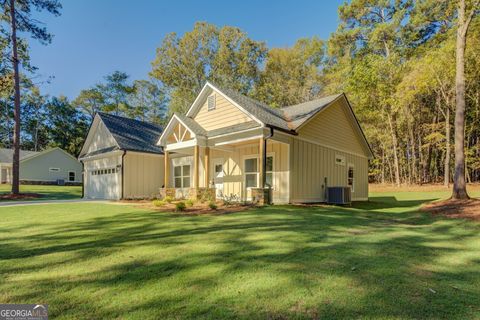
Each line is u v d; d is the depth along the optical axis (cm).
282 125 1116
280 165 1155
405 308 233
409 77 2025
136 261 353
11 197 1498
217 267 330
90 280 294
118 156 1559
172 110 3269
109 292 265
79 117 4512
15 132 1588
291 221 648
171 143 1395
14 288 274
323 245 429
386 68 2273
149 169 1641
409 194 1856
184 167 1593
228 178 1350
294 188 1136
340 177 1449
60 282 289
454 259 368
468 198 938
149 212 820
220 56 3188
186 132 1284
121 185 1513
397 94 2141
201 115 1380
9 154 3195
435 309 232
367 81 2298
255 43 3328
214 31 3238
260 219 674
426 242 462
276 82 3419
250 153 1270
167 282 287
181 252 389
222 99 1277
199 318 217
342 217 753
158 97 4000
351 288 272
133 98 4072
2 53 1619
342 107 1488
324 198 1309
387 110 2361
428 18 2067
